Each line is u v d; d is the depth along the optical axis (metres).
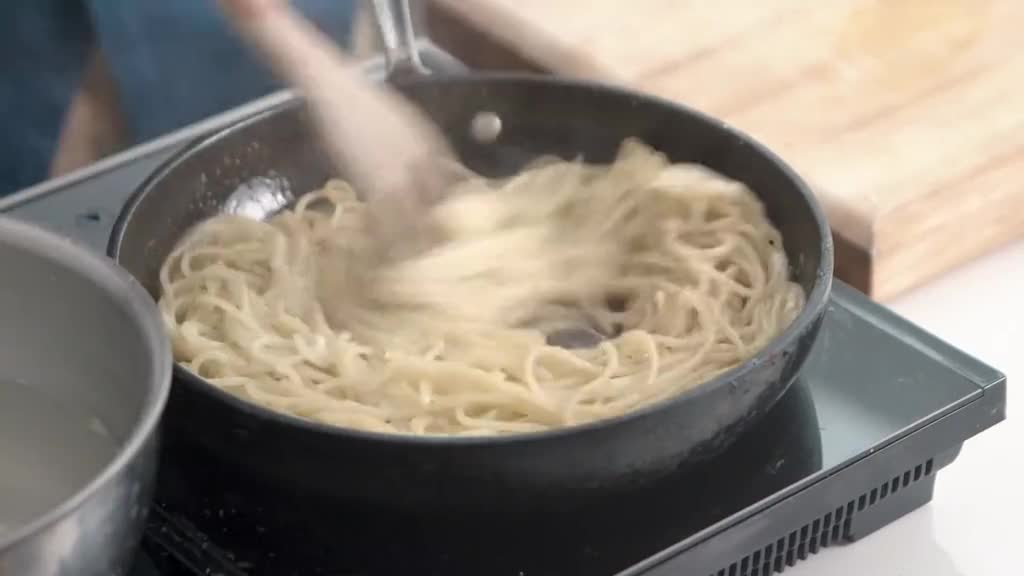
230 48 1.45
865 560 1.05
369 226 1.17
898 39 1.33
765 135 1.25
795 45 1.33
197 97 1.46
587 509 1.01
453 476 0.96
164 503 1.02
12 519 0.96
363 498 0.97
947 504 1.08
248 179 1.18
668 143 1.18
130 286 0.96
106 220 1.19
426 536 1.01
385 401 1.08
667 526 1.01
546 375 1.09
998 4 1.36
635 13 1.37
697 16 1.37
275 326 1.12
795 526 1.03
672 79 1.31
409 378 1.08
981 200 1.21
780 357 0.99
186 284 1.13
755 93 1.29
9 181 1.42
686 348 1.10
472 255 1.15
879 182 1.20
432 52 1.37
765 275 1.13
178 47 1.43
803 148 1.24
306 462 0.96
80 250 0.97
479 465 0.95
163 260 1.13
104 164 1.24
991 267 1.22
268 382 1.08
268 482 0.99
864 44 1.33
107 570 0.89
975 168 1.21
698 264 1.14
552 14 1.37
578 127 1.21
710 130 1.16
